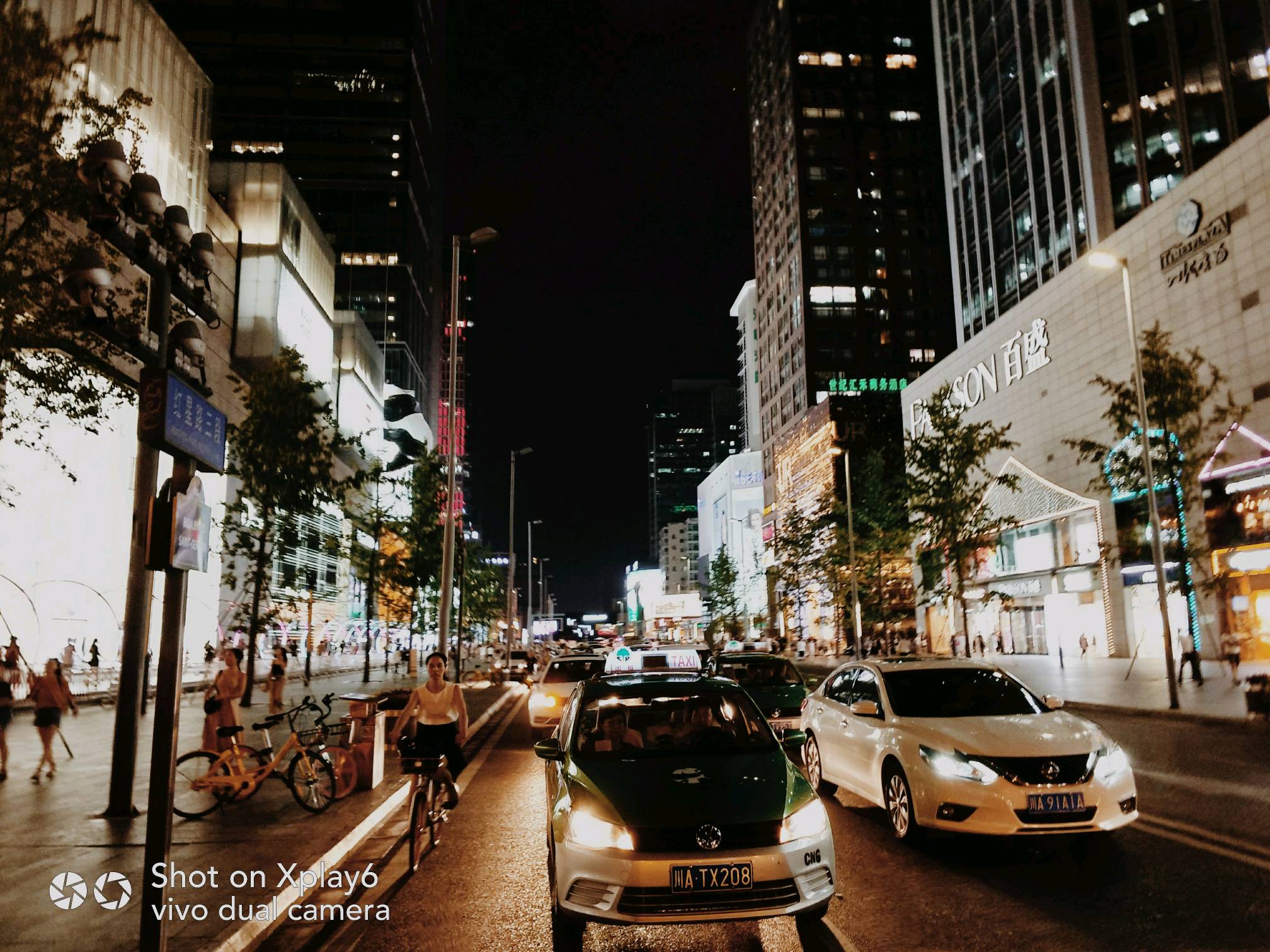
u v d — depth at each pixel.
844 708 9.38
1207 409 32.69
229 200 55.41
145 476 9.42
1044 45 57.97
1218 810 8.55
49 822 8.43
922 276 96.94
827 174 98.00
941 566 34.28
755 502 139.88
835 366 93.31
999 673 8.73
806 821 5.15
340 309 103.44
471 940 5.38
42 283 10.80
